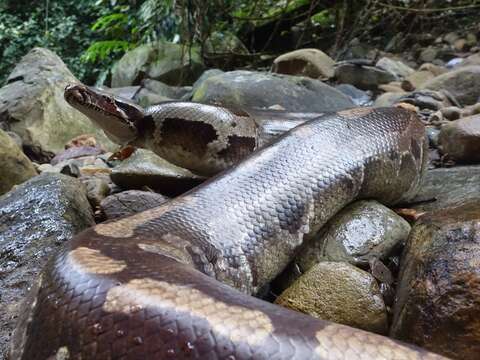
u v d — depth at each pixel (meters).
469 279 0.31
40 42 1.89
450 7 1.44
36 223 0.43
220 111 0.53
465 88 0.92
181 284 0.23
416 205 0.50
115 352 0.21
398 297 0.35
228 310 0.21
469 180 0.51
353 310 0.35
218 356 0.20
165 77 1.33
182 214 0.37
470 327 0.30
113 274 0.23
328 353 0.20
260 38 1.59
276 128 0.56
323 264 0.37
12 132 0.78
